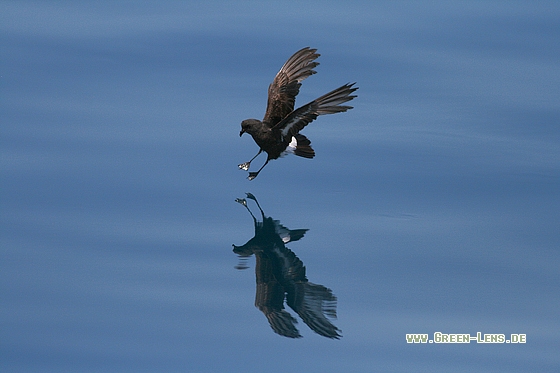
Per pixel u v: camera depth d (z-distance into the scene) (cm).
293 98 1750
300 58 1773
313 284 1408
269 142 1692
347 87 1445
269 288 1388
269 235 1591
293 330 1253
